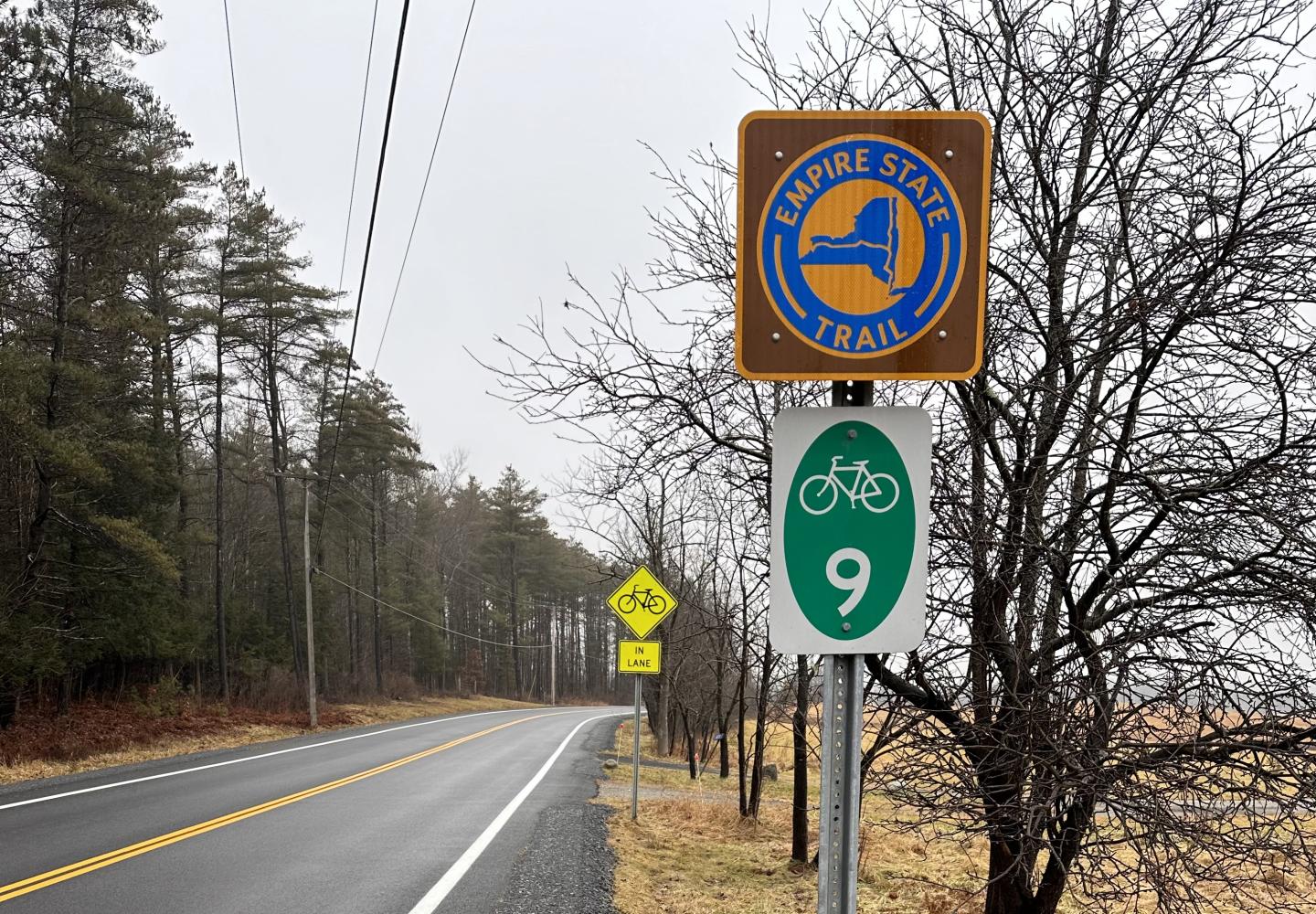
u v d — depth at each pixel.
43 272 20.36
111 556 24.64
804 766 8.94
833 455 2.15
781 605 2.12
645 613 11.16
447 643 62.53
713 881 8.22
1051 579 4.04
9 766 15.82
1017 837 3.31
